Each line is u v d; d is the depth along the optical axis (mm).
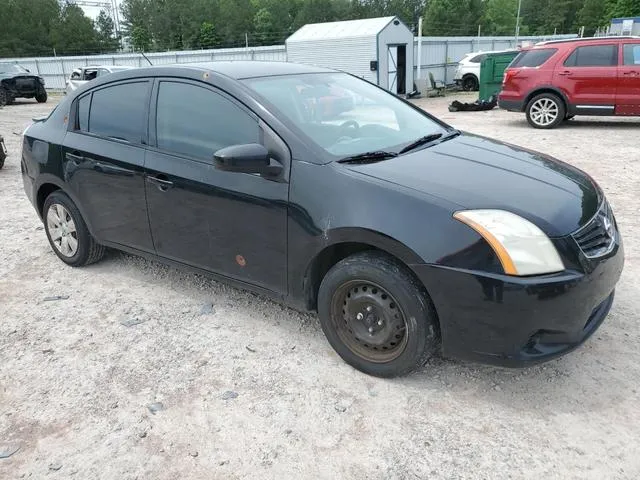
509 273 2615
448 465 2525
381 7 97125
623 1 65812
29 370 3357
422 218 2770
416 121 4035
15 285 4547
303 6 95625
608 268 2846
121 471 2566
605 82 11125
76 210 4562
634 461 2504
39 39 80438
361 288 3055
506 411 2854
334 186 3014
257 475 2516
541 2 89250
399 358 2988
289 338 3604
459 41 29562
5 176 8773
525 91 12008
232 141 3439
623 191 6652
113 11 93625
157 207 3836
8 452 2703
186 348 3531
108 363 3400
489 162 3330
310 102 3607
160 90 3857
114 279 4598
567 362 3232
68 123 4465
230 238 3492
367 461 2570
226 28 89688
